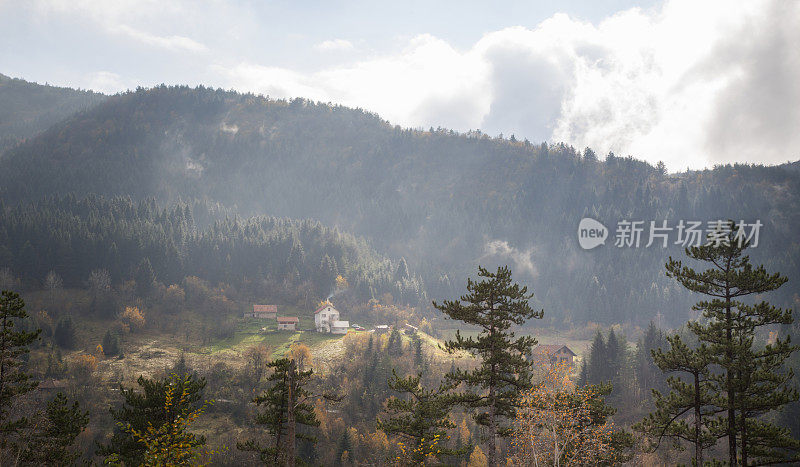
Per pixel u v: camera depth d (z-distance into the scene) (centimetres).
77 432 4062
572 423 3775
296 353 16612
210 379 15288
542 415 3697
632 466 4759
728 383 3375
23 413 3828
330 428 12056
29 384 3866
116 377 15388
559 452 3809
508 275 3725
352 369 16312
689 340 13925
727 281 3388
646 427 3709
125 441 4009
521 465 3900
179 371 15438
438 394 4175
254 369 15800
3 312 3700
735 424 3462
